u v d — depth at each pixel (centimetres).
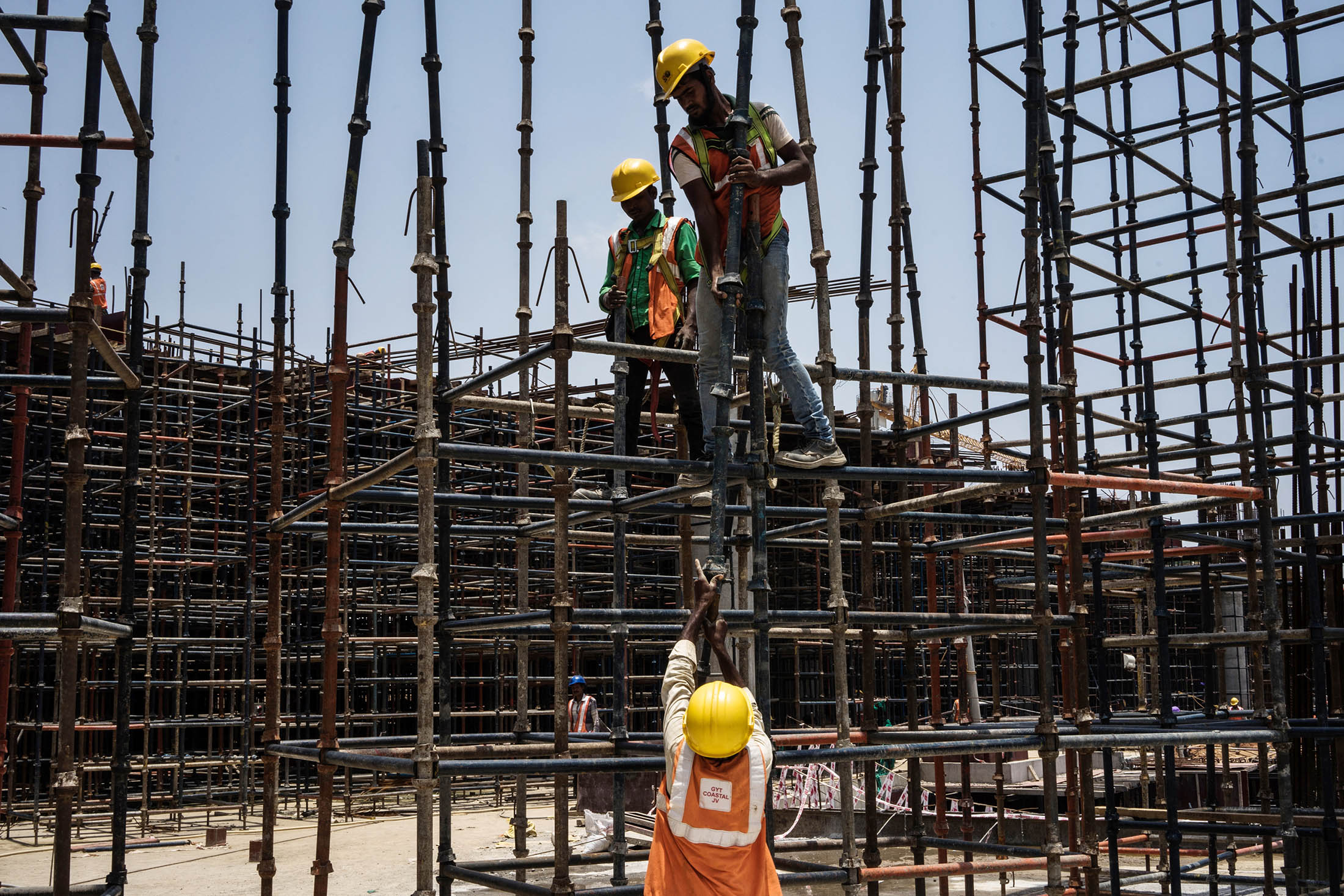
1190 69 1048
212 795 2067
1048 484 700
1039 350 701
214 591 1978
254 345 1902
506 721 2331
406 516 2125
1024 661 2286
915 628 881
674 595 2498
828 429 639
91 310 600
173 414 2286
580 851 1510
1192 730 795
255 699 2262
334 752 670
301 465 2223
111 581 2180
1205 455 1062
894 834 1517
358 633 2342
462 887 1273
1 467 2006
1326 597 1054
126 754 700
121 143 720
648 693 2425
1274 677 787
